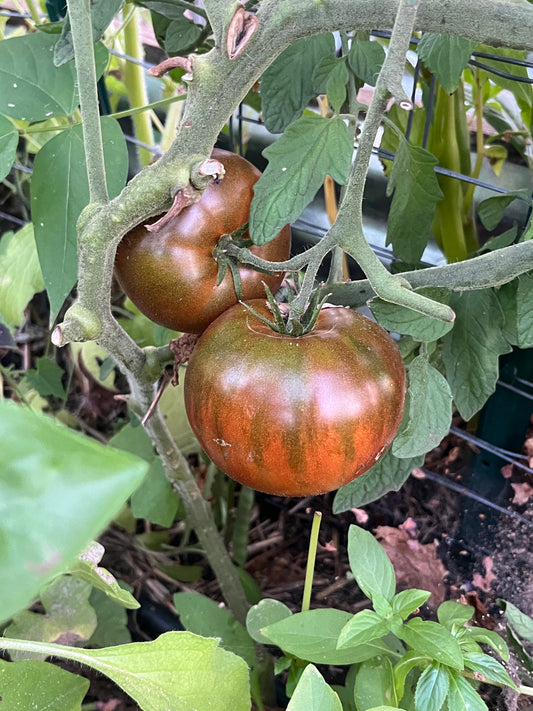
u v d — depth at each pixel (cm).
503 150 49
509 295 32
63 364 66
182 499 39
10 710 26
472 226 49
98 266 21
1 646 21
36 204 26
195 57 19
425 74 42
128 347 27
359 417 22
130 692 23
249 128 50
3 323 54
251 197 26
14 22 64
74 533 8
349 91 31
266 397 22
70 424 60
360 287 29
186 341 28
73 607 38
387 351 24
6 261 51
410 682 33
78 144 26
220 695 24
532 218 30
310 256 22
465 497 49
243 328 24
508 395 45
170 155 20
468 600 43
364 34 33
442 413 29
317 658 29
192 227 24
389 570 29
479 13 19
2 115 26
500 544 46
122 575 50
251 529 54
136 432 46
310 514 54
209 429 24
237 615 44
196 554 54
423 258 52
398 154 31
